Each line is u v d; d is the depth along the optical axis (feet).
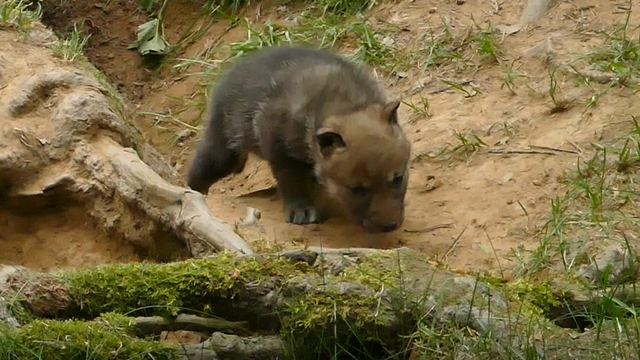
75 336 19.12
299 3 47.75
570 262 25.04
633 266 23.34
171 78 48.19
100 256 28.78
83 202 28.86
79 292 20.70
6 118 29.22
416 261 22.00
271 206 33.09
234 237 25.05
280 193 31.89
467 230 28.45
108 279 20.85
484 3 41.68
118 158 28.48
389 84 38.73
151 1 51.37
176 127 45.27
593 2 39.19
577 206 28.07
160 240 27.76
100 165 28.60
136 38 50.67
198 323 20.54
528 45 37.70
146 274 20.89
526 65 36.65
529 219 28.17
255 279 20.54
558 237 26.18
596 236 25.95
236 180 39.86
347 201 29.01
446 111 35.50
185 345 19.75
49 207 29.27
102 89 31.30
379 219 28.30
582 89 33.96
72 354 18.99
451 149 32.89
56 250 29.04
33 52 32.40
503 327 19.22
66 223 29.32
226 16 47.93
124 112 32.01
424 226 29.12
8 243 29.17
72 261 28.78
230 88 34.63
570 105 33.30
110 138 29.76
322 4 45.78
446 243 27.86
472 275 21.95
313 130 30.04
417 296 20.13
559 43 36.81
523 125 33.24
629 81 33.71
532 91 34.88
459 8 41.91
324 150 29.07
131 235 28.17
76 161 28.89
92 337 19.13
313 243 29.25
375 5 44.52
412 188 31.48
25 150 28.78
